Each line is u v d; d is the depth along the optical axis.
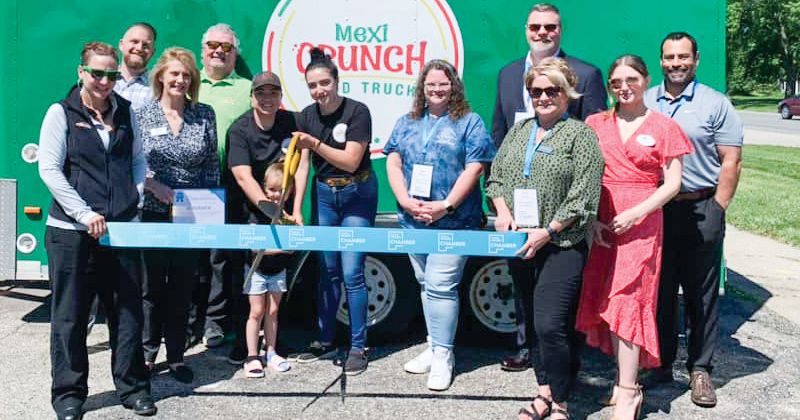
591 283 4.10
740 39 61.25
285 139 4.65
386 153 4.69
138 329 4.12
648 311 3.96
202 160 4.50
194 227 4.00
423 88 4.50
